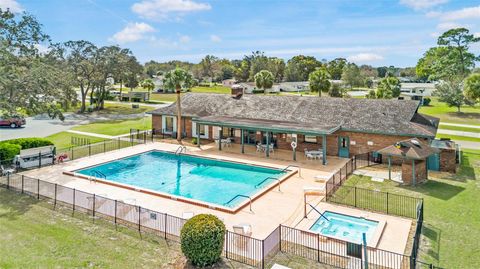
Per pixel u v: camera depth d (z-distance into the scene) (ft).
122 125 153.28
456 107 215.92
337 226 51.70
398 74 593.01
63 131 136.05
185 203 60.64
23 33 99.35
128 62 225.76
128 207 51.55
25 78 88.22
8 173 70.85
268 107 113.19
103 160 89.56
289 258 41.55
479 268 39.32
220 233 39.55
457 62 256.52
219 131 107.86
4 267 38.11
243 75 485.97
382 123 90.12
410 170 70.74
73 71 193.16
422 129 84.64
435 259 41.29
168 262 40.24
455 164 81.10
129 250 43.01
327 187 65.72
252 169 86.07
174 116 120.98
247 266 39.70
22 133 130.93
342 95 256.32
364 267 38.73
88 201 55.93
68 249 42.86
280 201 61.57
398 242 45.73
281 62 465.47
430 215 54.80
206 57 557.33
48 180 72.90
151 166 88.94
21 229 48.37
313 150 97.96
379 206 58.34
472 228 50.19
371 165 85.81
